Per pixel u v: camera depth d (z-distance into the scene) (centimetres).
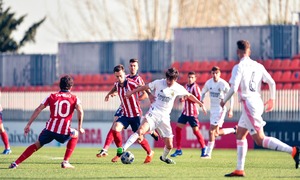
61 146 7300
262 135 3095
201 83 7794
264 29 7769
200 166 3831
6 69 8712
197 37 7994
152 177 3119
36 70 8644
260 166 3906
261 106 3064
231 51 7906
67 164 3566
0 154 4988
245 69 3039
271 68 7581
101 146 7462
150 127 3709
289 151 3091
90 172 3344
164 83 3669
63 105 3406
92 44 8494
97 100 7538
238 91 3081
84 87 8250
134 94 4075
